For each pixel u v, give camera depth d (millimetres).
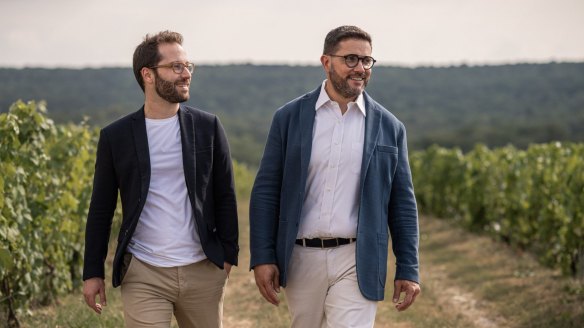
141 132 3971
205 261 4039
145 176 3939
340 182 4121
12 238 6227
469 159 16812
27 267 6555
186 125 4012
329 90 4176
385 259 4152
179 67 3943
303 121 4156
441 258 12000
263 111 104062
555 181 10789
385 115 4250
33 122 6918
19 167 6562
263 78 116688
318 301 4199
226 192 4129
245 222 16219
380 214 4148
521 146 69688
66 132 8062
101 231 4070
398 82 110062
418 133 83938
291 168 4145
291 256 4172
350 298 4098
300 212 4098
